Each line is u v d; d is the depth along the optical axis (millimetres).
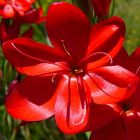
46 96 220
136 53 214
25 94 217
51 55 223
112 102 210
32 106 216
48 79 222
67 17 215
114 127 222
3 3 318
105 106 217
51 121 409
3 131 360
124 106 228
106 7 237
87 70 224
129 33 520
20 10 314
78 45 221
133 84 202
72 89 222
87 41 220
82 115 209
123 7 558
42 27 375
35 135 409
